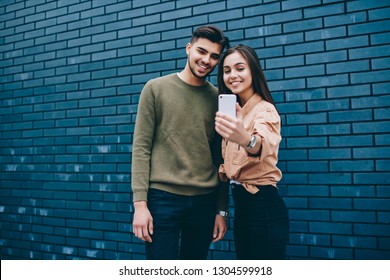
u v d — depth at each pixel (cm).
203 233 184
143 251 283
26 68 353
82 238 310
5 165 357
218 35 169
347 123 229
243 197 159
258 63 162
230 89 167
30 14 355
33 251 333
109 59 311
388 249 215
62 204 322
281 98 247
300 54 243
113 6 313
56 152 329
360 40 228
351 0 231
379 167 220
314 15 240
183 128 174
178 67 281
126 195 293
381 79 221
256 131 139
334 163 231
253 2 258
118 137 301
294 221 240
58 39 338
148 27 296
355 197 225
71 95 326
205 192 179
